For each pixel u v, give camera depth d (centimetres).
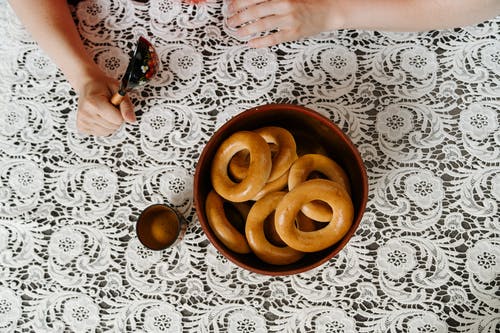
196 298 76
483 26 81
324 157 71
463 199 76
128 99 79
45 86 83
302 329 74
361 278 75
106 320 76
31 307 76
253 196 67
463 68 80
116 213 78
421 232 75
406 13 77
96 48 84
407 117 79
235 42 83
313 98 81
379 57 81
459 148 77
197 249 77
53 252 78
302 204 64
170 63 82
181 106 81
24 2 80
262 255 68
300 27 80
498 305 72
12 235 78
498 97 79
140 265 77
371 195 77
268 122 74
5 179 80
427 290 74
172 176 79
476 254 74
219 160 70
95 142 81
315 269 75
